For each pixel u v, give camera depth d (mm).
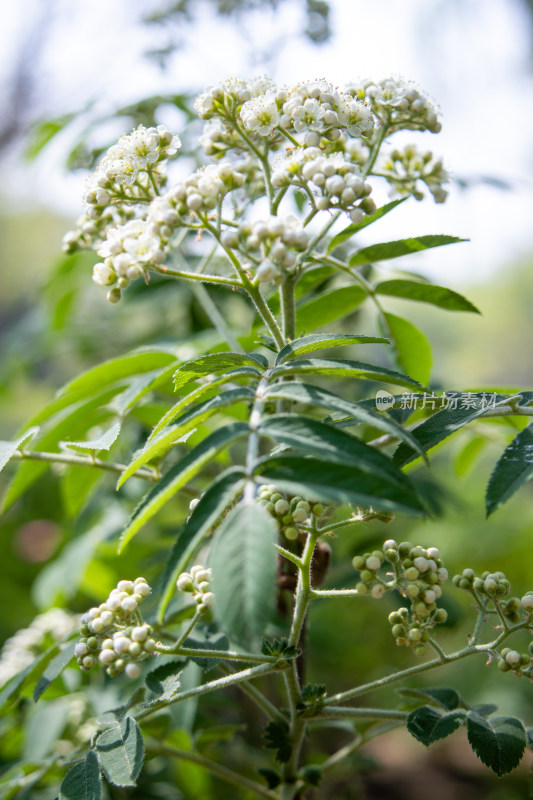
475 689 1110
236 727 600
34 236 3166
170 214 496
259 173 562
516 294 3504
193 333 685
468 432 618
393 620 510
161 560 635
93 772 501
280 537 508
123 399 542
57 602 705
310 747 882
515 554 1150
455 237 536
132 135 525
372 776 1110
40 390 1354
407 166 558
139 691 543
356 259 545
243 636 440
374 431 545
